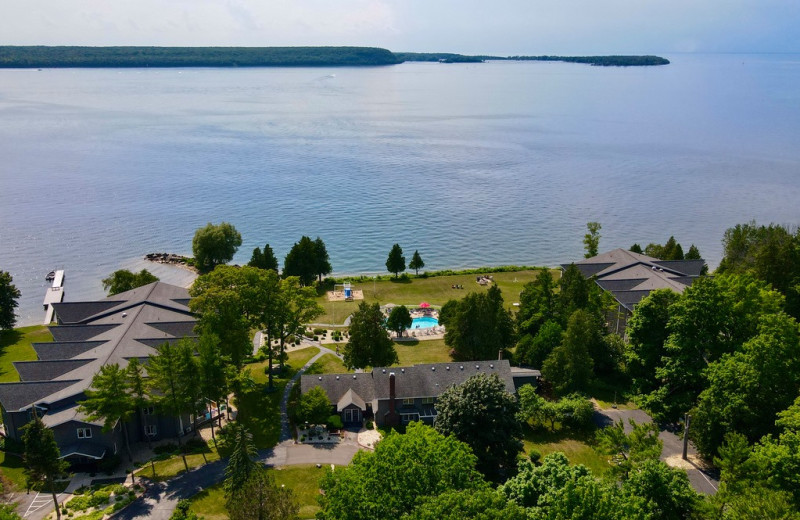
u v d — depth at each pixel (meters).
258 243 178.62
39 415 70.00
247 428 77.38
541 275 103.00
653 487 50.81
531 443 73.62
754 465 51.44
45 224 189.12
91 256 163.75
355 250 175.00
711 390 65.25
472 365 83.19
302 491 64.06
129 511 60.38
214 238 150.88
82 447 68.38
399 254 148.38
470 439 62.66
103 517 59.31
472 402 62.62
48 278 147.50
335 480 52.28
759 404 62.81
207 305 83.38
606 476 54.66
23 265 156.25
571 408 76.56
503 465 64.81
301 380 82.50
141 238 179.88
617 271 113.19
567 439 74.62
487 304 94.62
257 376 91.88
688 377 73.38
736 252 120.69
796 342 63.25
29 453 56.94
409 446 50.59
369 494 47.94
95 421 68.56
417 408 79.44
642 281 106.62
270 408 82.44
